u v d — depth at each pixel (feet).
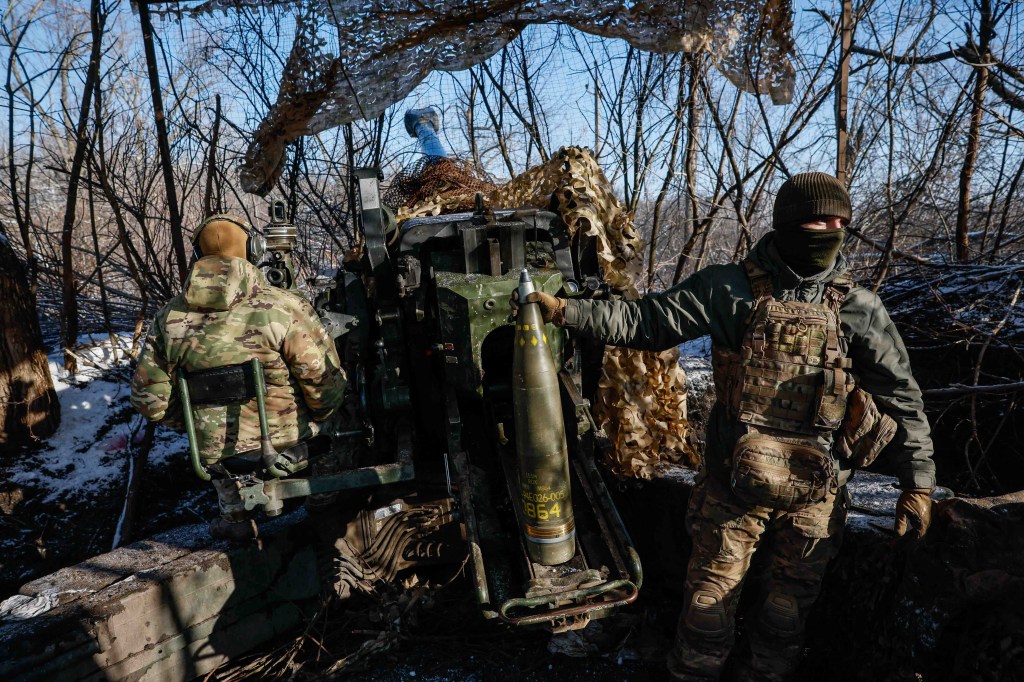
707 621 7.11
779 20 13.33
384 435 10.25
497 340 8.46
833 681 8.05
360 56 13.05
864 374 6.63
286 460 8.25
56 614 8.23
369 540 10.89
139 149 18.57
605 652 9.20
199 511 14.65
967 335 12.15
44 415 14.19
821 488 6.29
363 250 10.23
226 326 7.87
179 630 9.15
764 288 6.62
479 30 13.20
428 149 16.49
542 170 11.55
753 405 6.46
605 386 10.77
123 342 17.17
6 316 13.53
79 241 20.80
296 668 9.43
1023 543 5.90
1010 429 11.45
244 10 13.83
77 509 13.69
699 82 16.33
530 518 6.59
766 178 16.44
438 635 9.96
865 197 17.02
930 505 6.61
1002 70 14.62
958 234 16.40
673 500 10.17
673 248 25.40
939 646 6.42
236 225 8.21
